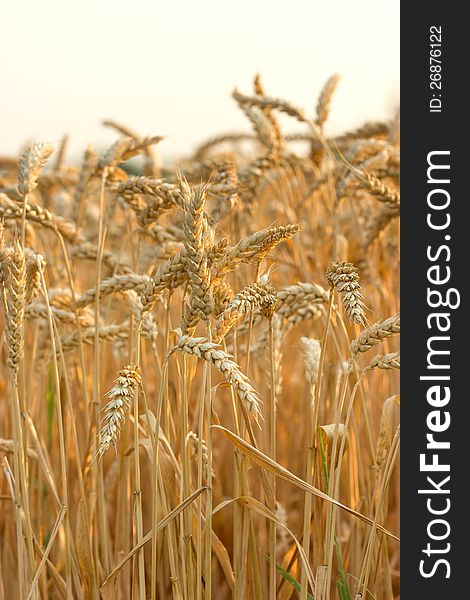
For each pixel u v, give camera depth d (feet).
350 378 4.88
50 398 5.12
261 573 4.55
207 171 5.70
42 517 5.05
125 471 4.65
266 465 4.08
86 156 5.42
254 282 4.06
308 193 6.01
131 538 4.90
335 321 4.57
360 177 4.90
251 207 5.69
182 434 4.18
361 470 4.52
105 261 5.07
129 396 3.94
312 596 4.39
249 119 5.76
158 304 5.06
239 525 4.31
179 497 4.35
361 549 4.65
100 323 4.86
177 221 5.24
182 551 4.21
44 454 4.75
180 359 4.49
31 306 4.66
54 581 4.46
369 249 5.49
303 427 5.43
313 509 4.47
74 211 5.43
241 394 3.76
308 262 5.84
